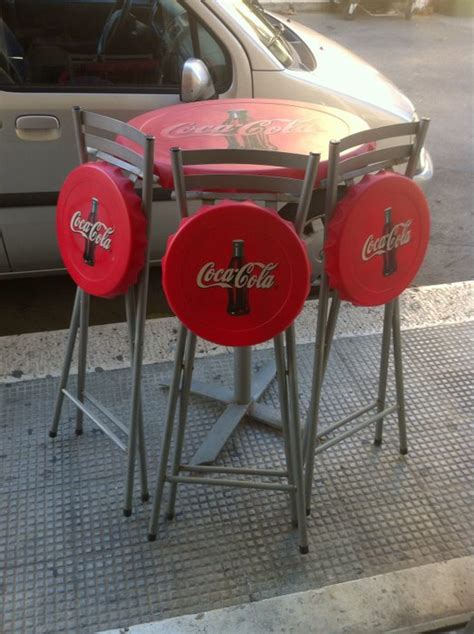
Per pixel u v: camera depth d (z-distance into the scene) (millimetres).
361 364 3156
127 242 1869
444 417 2857
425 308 3566
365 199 1873
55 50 3021
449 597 2104
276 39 3398
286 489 2215
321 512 2416
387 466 2615
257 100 2580
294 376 2039
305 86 3229
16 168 3092
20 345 3199
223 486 2424
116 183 1854
